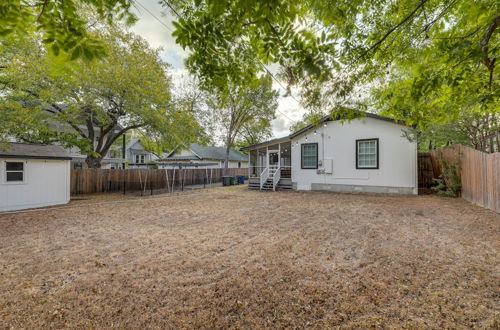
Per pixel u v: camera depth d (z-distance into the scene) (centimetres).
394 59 269
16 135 857
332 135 1079
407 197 844
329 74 157
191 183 1766
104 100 961
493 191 557
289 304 224
